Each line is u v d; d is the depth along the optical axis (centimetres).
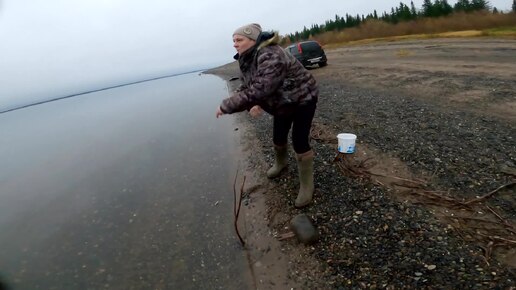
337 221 325
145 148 877
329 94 992
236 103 275
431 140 480
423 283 230
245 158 594
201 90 2456
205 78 4166
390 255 265
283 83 295
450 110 623
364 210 331
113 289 316
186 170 619
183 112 1441
